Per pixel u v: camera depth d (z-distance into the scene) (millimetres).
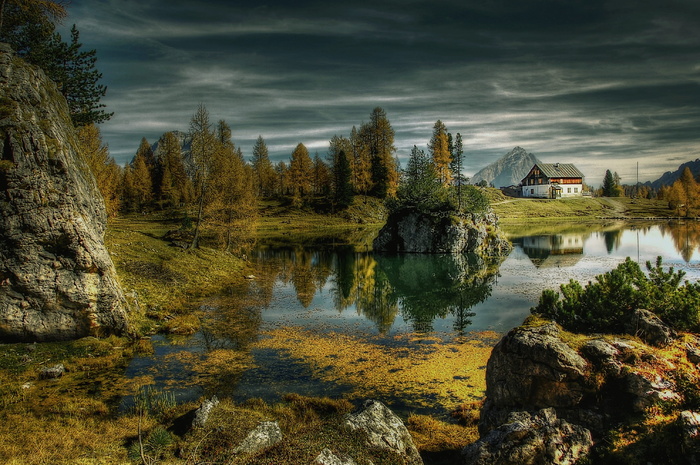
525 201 145500
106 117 38312
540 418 10227
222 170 49281
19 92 21531
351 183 127688
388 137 121875
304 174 121188
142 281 34375
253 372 19562
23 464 10875
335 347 23141
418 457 11312
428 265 54469
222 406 13633
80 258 21812
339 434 11117
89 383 18062
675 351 11133
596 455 9312
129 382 18266
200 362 20766
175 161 127375
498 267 51094
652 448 8820
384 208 120812
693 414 8812
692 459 8188
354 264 55219
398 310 31578
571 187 160250
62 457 11383
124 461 11203
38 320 20969
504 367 12031
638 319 12305
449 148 114750
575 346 11125
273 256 62250
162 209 113500
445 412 15695
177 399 16625
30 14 26625
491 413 12266
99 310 22578
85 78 36375
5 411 14891
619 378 10383
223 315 29828
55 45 33844
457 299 35125
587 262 52062
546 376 10727
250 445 10984
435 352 22266
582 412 10281
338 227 105875
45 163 21031
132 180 110750
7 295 20359
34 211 20594
